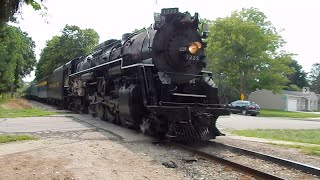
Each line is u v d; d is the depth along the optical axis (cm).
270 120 2994
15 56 4347
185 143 1209
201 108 1175
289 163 873
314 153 1075
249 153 1015
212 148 1138
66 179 736
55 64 6244
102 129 1543
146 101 1242
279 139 1521
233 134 1627
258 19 4919
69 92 2836
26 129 1573
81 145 1141
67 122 1862
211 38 4750
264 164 908
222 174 804
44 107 3628
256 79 4941
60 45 6288
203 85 1316
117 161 918
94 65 2020
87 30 6312
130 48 1479
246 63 4647
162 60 1274
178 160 949
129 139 1270
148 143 1207
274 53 4844
